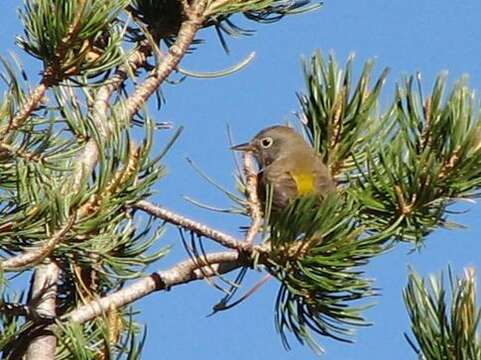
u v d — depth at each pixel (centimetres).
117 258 1080
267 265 1087
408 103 1150
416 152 1151
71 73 1087
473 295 934
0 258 1030
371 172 1173
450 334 935
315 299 1106
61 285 1236
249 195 1170
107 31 1134
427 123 1146
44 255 1002
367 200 1146
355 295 1100
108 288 1233
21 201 1030
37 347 1068
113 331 1080
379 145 1150
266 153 1311
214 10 1263
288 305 1117
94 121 1072
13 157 1063
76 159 1103
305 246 1074
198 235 1084
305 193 1151
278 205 1184
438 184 1139
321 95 1258
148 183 1027
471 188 1148
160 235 1127
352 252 1074
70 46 1073
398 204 1138
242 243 1075
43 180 1030
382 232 1104
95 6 1072
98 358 995
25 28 1084
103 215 1015
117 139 1020
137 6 1385
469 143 1132
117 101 1180
